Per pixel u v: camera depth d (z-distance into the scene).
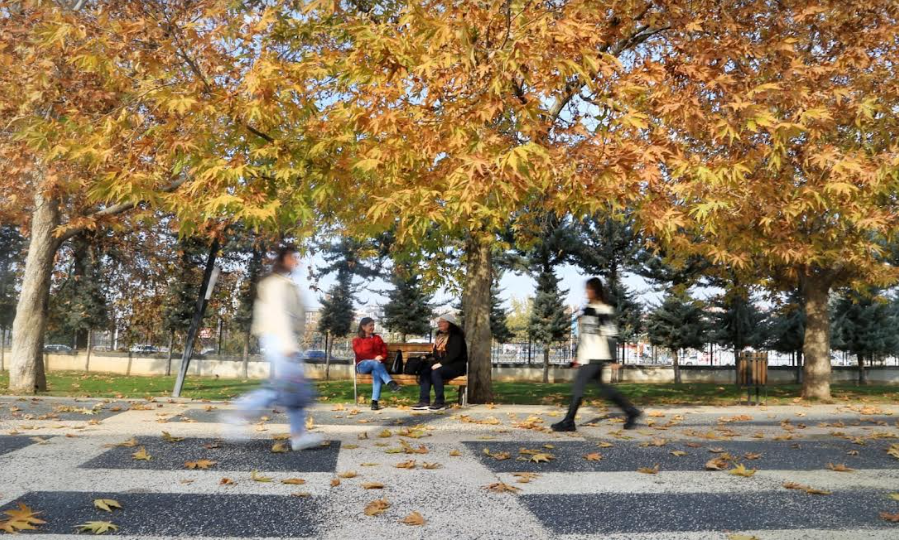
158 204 8.24
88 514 3.91
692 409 10.49
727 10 10.38
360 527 3.80
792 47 9.73
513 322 62.94
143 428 7.17
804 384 16.70
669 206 9.46
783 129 8.15
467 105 7.38
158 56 8.40
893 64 11.99
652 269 32.28
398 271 21.23
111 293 31.33
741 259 13.21
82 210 14.52
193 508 4.09
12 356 14.20
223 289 29.70
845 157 10.15
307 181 8.84
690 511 4.24
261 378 31.42
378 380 9.78
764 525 3.97
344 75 8.46
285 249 5.91
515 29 7.40
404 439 6.78
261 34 10.26
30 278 14.27
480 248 12.97
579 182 7.59
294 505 4.21
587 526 3.90
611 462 5.73
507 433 7.34
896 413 10.60
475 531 3.77
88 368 33.34
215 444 6.18
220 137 8.70
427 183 8.39
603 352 7.57
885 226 11.71
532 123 7.39
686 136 9.76
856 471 5.55
